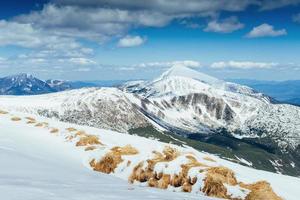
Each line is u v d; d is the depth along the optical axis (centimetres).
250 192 3553
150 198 2350
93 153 5459
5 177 2658
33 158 4038
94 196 2230
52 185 2538
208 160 4325
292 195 4425
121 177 4172
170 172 3841
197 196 2858
